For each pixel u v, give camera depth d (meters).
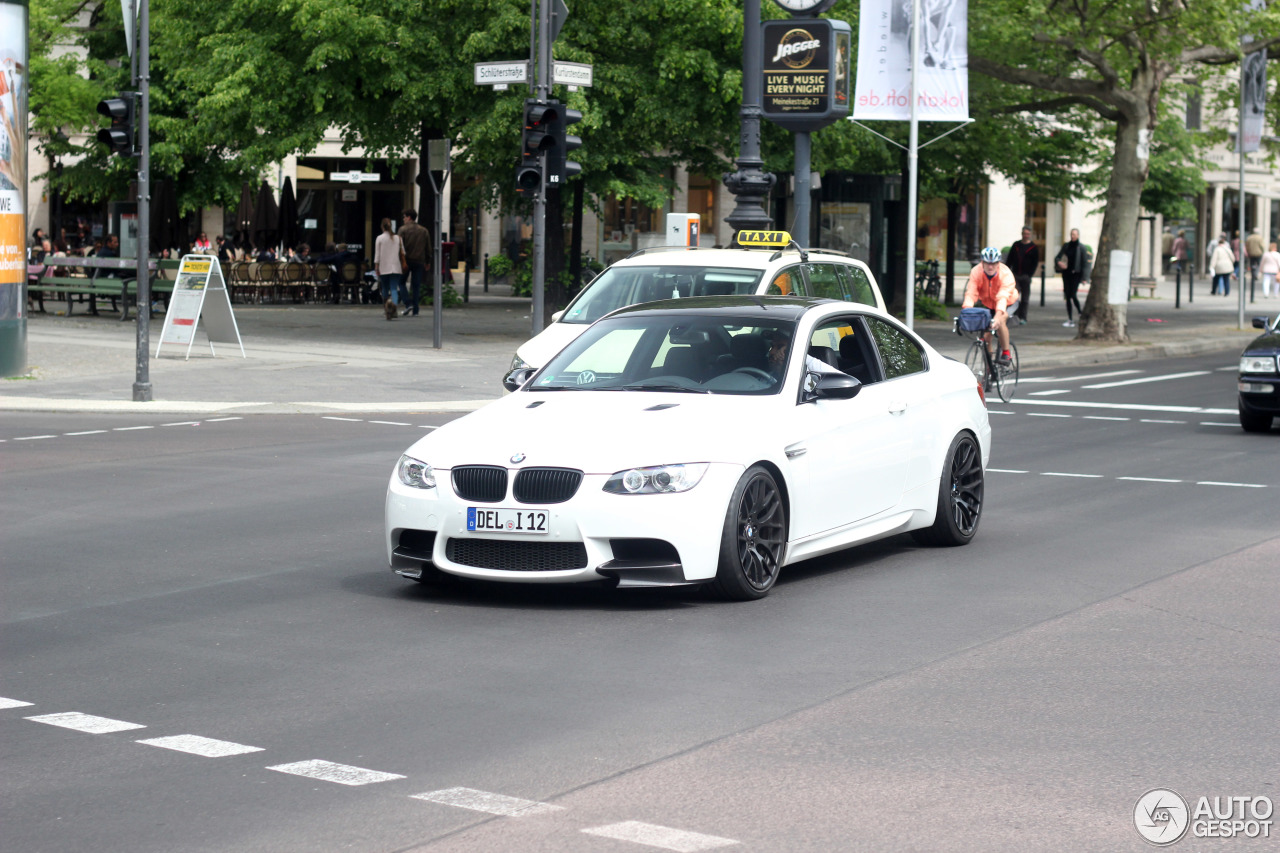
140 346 28.14
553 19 31.52
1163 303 72.69
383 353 37.69
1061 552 15.30
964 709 9.62
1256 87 51.41
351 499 18.28
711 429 12.64
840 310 14.74
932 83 37.78
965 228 83.38
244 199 60.22
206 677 10.39
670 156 45.06
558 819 7.56
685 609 12.50
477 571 12.32
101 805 7.78
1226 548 15.49
